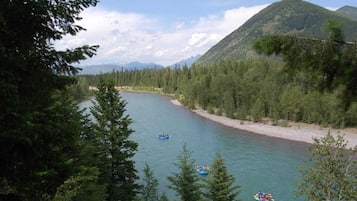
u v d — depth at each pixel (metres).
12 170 6.64
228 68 146.88
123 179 23.45
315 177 19.70
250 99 108.12
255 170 50.22
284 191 41.53
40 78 6.58
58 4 6.54
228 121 98.44
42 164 7.14
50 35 6.79
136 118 98.75
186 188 21.80
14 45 6.24
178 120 97.31
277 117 94.06
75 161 16.70
